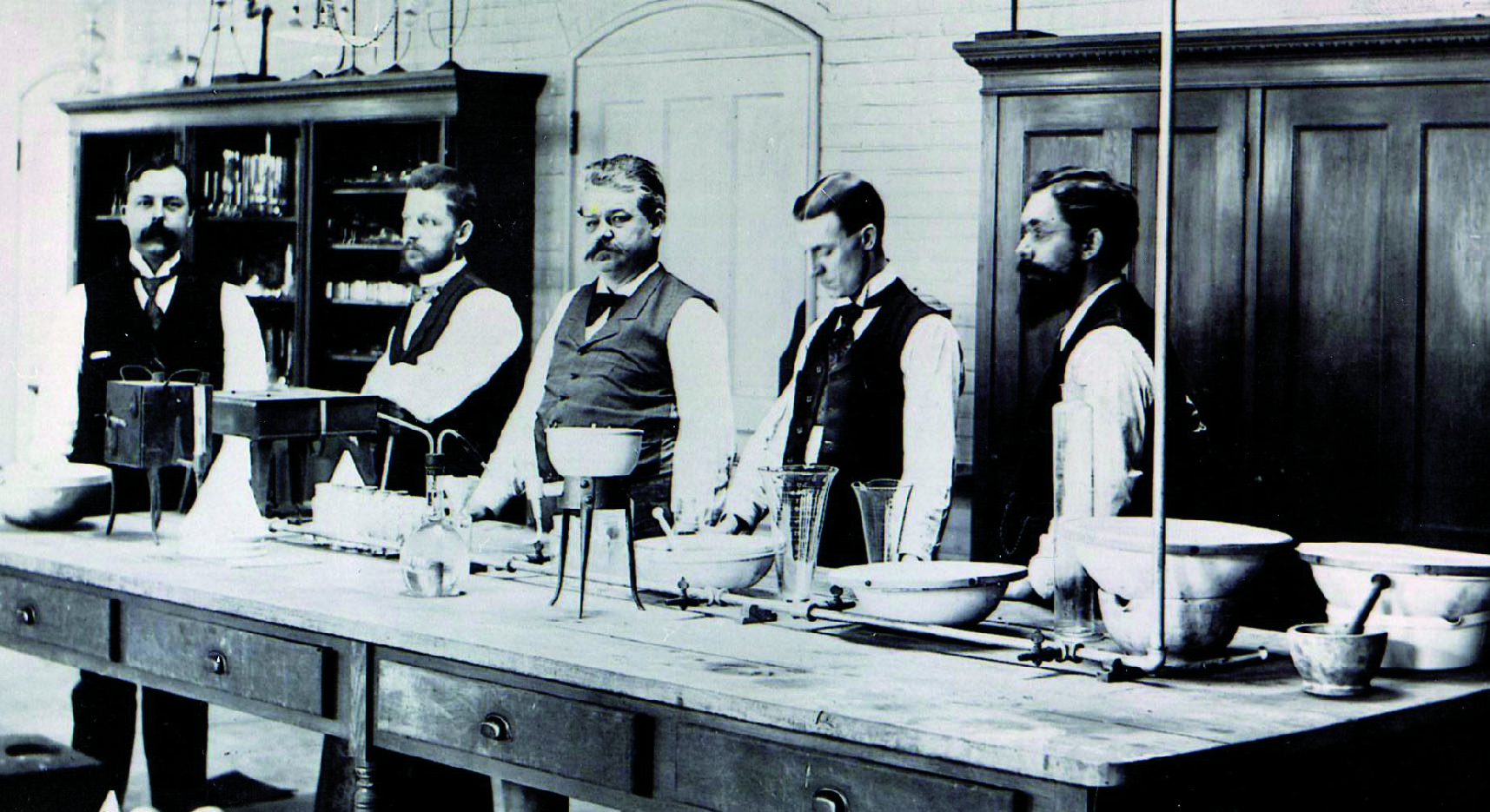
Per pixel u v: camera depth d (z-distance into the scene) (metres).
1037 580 3.09
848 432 6.00
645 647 2.88
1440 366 4.43
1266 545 2.68
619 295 6.84
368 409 4.13
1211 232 4.76
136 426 4.09
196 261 8.14
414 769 3.60
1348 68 4.52
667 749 2.62
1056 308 5.03
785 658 2.79
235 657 3.40
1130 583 2.67
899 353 5.94
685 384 6.62
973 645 2.90
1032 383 5.07
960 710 2.39
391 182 7.34
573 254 7.13
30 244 9.40
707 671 2.67
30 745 4.22
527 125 7.27
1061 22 5.73
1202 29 5.39
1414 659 2.70
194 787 4.89
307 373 7.67
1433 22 4.34
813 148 6.34
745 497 5.62
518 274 7.23
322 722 3.21
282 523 4.36
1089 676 2.65
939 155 5.99
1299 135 4.61
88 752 4.66
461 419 7.15
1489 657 2.79
